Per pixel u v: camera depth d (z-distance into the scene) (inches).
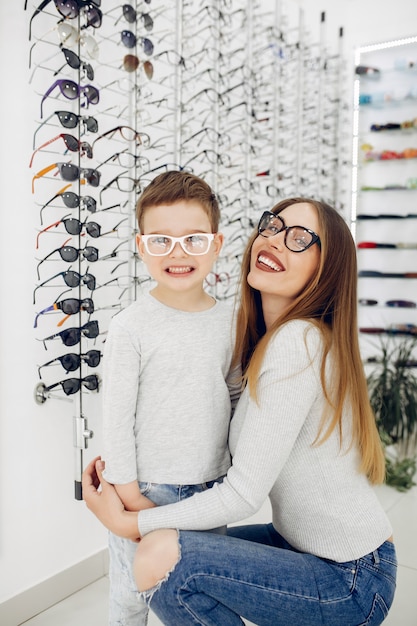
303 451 40.4
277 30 95.7
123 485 40.0
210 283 84.9
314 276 43.2
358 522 39.4
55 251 58.7
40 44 59.3
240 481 38.0
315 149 111.7
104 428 40.9
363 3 119.2
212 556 37.5
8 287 58.1
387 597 39.0
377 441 42.6
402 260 121.5
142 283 72.4
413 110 117.1
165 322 42.2
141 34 70.9
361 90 122.0
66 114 58.7
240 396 44.9
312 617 37.5
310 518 39.9
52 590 65.3
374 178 122.6
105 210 64.2
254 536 48.4
